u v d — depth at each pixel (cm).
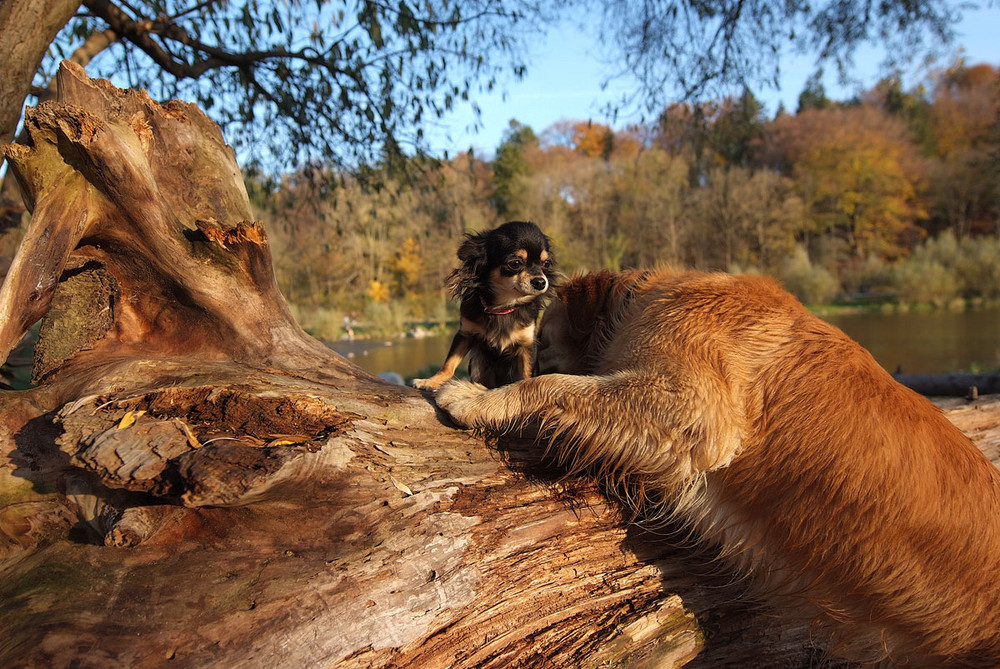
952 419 126
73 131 84
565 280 129
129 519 67
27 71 134
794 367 83
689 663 78
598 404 87
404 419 88
